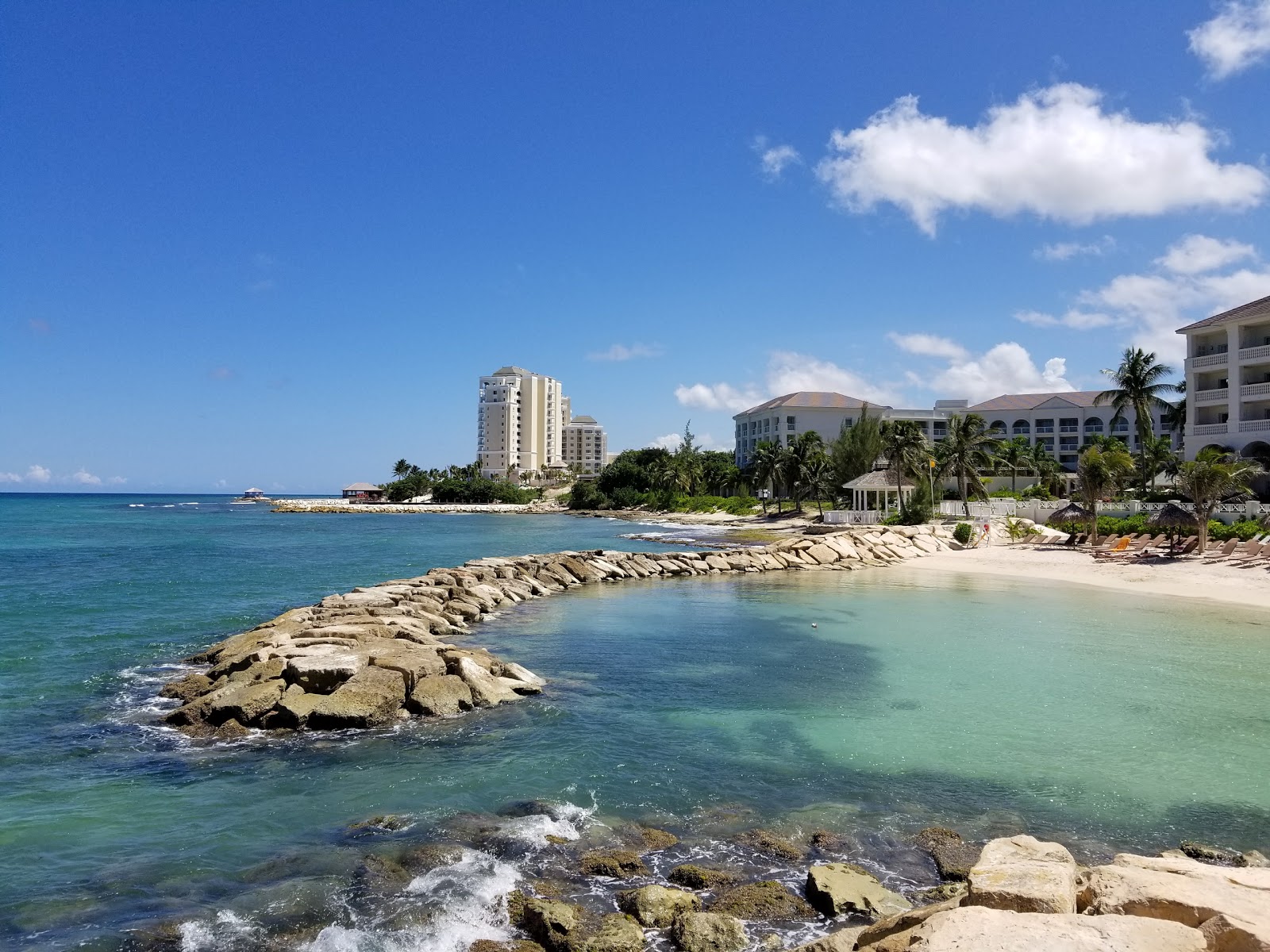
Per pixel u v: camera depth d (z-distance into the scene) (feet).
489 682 59.57
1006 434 443.32
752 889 31.19
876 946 22.31
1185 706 56.85
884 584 131.95
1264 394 197.88
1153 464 241.55
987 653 75.15
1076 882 25.39
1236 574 123.44
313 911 29.91
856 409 468.75
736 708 57.11
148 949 27.48
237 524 376.48
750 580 140.67
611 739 50.11
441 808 39.34
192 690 59.11
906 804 39.99
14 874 32.68
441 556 193.57
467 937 28.48
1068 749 47.91
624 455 540.93
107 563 170.19
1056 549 169.17
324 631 68.85
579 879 32.53
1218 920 20.61
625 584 135.85
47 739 49.73
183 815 38.63
